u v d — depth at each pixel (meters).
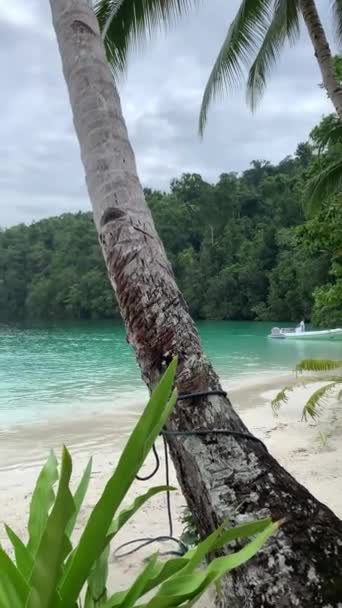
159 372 2.44
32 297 69.38
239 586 2.11
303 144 60.62
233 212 58.34
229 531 1.39
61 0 3.06
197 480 2.31
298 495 2.29
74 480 6.57
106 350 27.58
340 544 2.16
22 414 11.68
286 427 9.51
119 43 7.33
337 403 11.17
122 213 2.66
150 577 1.39
